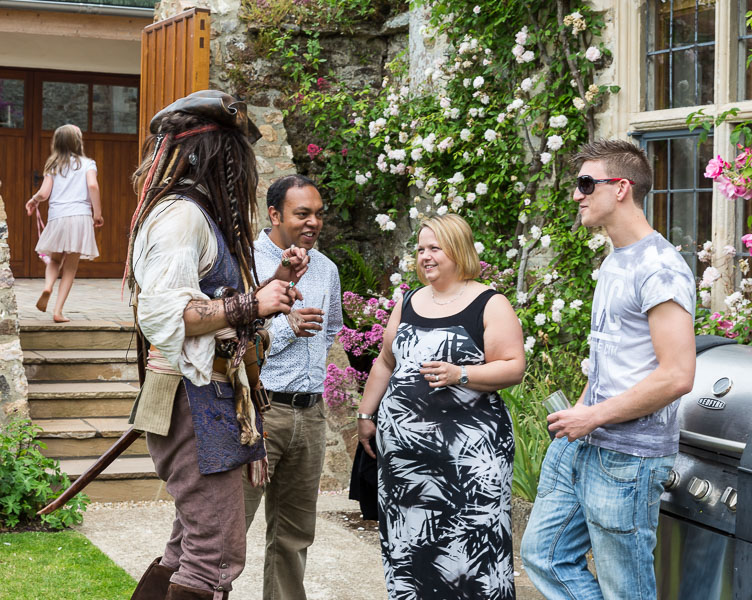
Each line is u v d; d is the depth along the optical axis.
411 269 6.63
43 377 6.37
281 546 3.57
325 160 8.19
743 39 5.28
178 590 2.41
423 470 3.17
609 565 2.80
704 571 2.85
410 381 3.21
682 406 2.98
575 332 5.94
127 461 5.76
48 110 11.01
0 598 3.76
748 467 2.64
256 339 2.57
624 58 5.83
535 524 2.99
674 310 2.64
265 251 3.57
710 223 5.50
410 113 7.50
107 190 11.23
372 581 4.30
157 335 2.26
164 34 7.48
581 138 6.16
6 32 10.00
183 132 2.46
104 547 4.61
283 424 3.42
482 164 6.84
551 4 6.30
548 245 6.04
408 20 8.00
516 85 6.64
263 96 7.86
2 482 4.79
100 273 11.25
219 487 2.43
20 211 11.02
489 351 3.16
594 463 2.82
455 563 3.14
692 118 5.38
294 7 7.94
